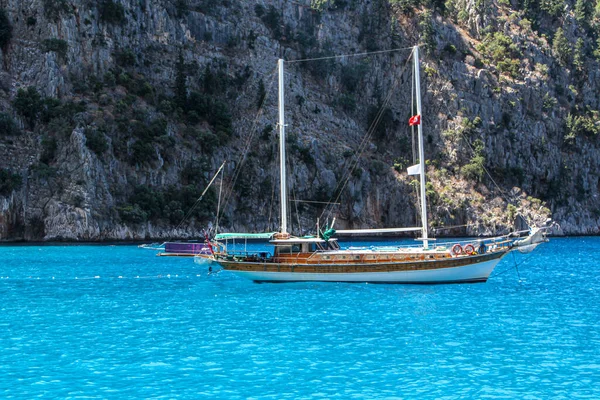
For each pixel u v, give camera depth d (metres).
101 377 36.34
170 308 57.78
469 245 69.81
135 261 107.12
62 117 178.25
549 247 162.62
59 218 163.00
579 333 46.66
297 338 45.22
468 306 57.97
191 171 193.62
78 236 161.75
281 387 34.56
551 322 50.66
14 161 170.25
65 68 190.38
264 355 40.72
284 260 71.88
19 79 188.75
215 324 50.22
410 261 69.06
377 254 69.69
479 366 38.31
